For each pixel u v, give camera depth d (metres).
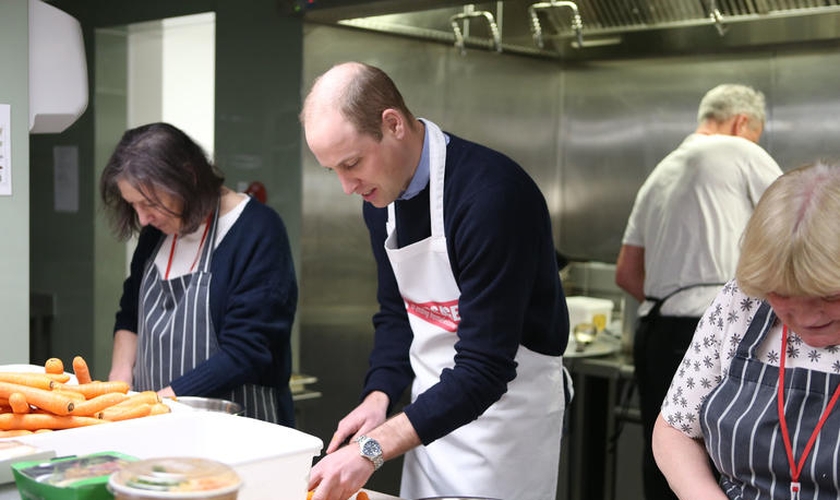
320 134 1.84
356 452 1.77
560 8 4.37
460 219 1.93
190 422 1.56
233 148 3.88
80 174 4.40
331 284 3.76
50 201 4.54
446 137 2.02
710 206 3.69
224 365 2.32
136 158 2.28
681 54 4.20
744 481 1.64
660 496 3.83
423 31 3.92
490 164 1.94
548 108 4.59
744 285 1.47
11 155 2.31
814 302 1.44
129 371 2.59
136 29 4.29
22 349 2.37
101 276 4.38
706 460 1.74
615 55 4.37
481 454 2.09
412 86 3.95
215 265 2.41
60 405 1.58
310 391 3.71
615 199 4.50
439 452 2.14
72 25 2.41
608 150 4.50
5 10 2.27
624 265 4.00
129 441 1.50
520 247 1.89
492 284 1.88
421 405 1.85
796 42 3.86
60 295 4.53
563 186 4.68
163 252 2.48
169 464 1.07
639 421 3.98
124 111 4.45
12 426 1.57
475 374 1.87
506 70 4.34
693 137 3.81
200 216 2.34
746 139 3.78
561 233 4.71
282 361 2.46
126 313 2.65
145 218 2.35
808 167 1.46
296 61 3.61
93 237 4.35
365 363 3.90
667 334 3.75
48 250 4.56
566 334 2.18
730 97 3.74
